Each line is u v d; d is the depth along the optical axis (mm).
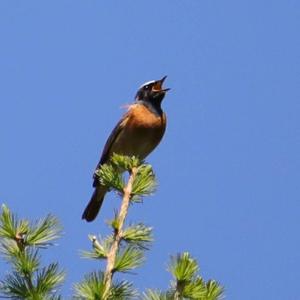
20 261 7898
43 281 7918
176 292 7844
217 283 8008
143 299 7867
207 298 7844
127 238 8711
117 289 8094
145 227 8820
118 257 8250
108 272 8148
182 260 7906
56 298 7820
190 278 7867
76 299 7824
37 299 7754
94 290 7797
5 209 8070
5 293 7859
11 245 8023
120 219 8820
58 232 8086
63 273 8016
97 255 8531
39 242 8008
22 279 7949
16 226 8016
